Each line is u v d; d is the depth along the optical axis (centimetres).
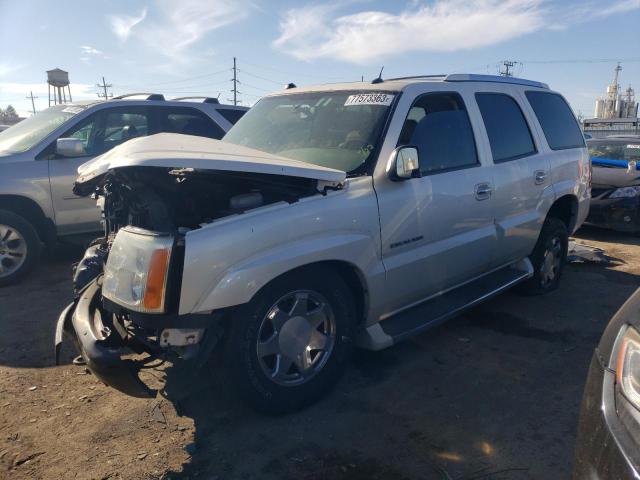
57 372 402
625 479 176
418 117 404
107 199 376
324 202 331
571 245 729
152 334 300
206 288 287
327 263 340
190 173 318
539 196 513
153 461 298
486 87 482
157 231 293
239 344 305
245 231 298
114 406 354
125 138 691
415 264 386
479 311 520
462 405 350
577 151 586
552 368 402
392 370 398
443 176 406
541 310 522
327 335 347
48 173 626
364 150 373
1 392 371
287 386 329
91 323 306
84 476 286
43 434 323
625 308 222
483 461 295
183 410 346
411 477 283
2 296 567
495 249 463
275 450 306
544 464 291
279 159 327
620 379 196
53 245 647
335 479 282
